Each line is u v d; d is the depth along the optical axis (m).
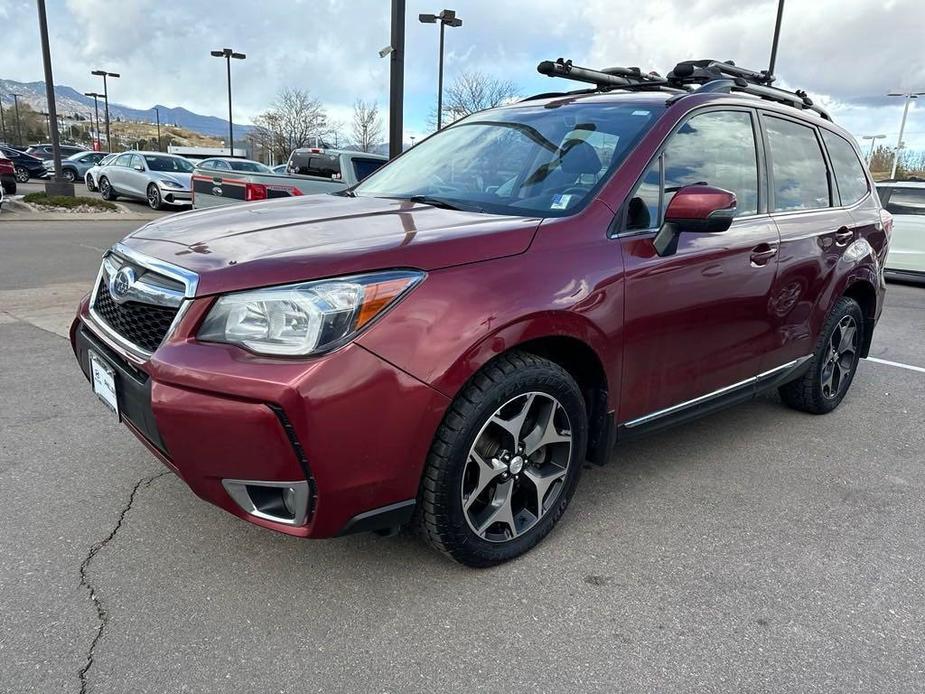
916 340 6.97
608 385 2.79
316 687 2.05
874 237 4.51
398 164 3.90
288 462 2.10
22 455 3.47
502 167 3.26
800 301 3.81
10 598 2.38
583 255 2.62
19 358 5.00
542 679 2.12
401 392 2.16
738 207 3.41
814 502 3.33
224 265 2.22
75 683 2.02
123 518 2.93
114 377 2.45
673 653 2.25
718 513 3.18
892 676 2.18
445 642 2.26
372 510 2.26
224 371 2.08
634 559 2.78
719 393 3.41
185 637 2.23
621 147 2.98
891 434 4.26
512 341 2.36
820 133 4.20
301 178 9.18
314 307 2.08
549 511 2.80
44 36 18.33
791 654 2.26
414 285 2.22
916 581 2.70
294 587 2.51
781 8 19.08
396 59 8.78
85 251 10.51
